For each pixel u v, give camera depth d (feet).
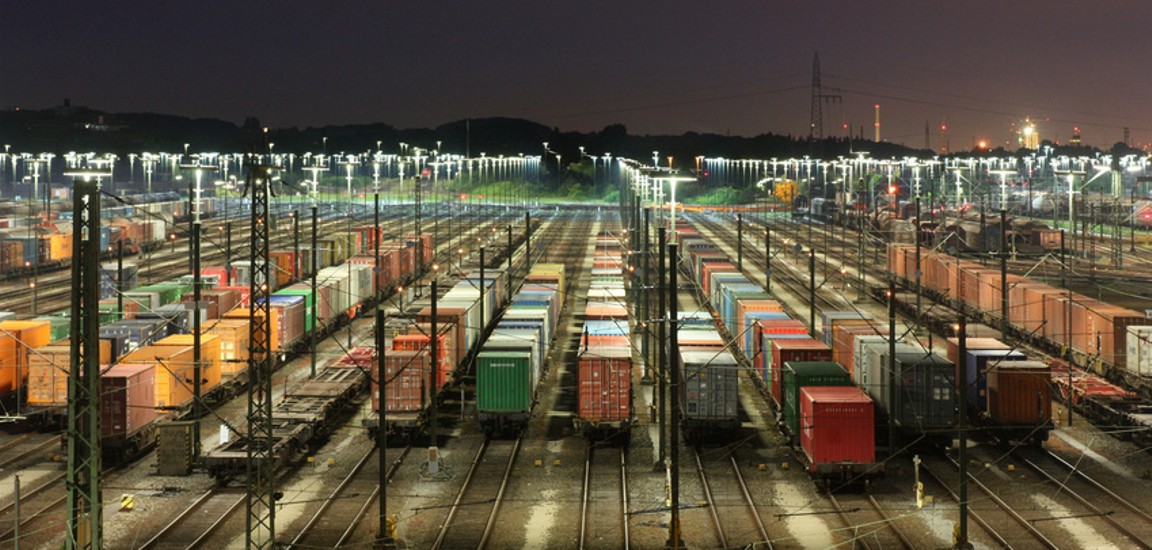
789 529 130.41
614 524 133.49
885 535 127.65
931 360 164.04
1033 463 160.25
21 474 155.53
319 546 125.18
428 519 135.44
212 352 191.62
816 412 143.74
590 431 171.73
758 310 223.10
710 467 159.94
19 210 557.74
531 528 132.05
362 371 185.47
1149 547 121.49
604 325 208.54
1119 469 157.07
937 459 163.22
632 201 366.43
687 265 381.60
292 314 236.84
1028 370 166.71
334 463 162.81
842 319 218.79
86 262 99.86
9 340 185.88
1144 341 191.62
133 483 151.43
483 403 173.78
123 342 190.90
